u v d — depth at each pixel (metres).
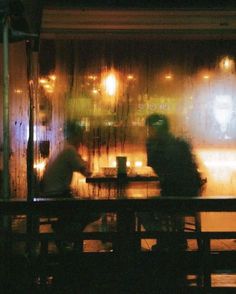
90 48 7.43
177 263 4.96
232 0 5.82
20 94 6.50
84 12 6.03
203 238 4.89
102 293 4.93
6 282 4.87
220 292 4.97
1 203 4.55
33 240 4.87
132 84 7.66
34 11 5.81
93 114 7.61
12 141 6.41
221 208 4.62
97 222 7.05
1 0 4.95
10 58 6.36
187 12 6.09
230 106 7.72
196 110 7.73
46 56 7.31
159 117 6.99
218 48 7.60
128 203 4.61
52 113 7.40
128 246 4.87
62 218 5.87
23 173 6.53
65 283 4.96
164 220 6.44
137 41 7.50
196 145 7.67
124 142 7.69
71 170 6.51
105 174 7.21
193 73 7.69
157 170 6.91
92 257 4.98
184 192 6.78
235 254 4.98
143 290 4.92
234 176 7.55
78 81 7.49
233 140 7.70
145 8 5.91
